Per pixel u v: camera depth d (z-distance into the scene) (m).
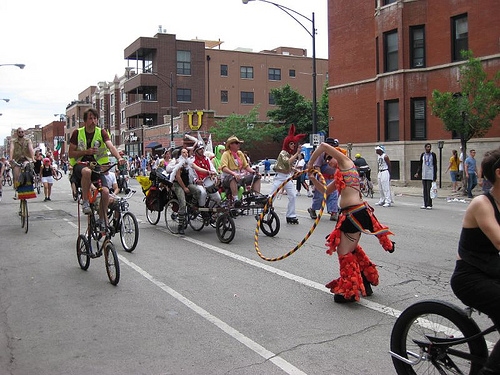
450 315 3.27
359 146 26.72
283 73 58.25
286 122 48.66
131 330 4.90
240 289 6.27
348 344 4.49
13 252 8.73
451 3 22.34
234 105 55.78
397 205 15.86
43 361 4.21
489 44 21.06
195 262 7.77
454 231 10.42
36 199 18.78
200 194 9.77
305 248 8.71
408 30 23.73
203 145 10.30
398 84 24.02
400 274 6.88
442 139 22.92
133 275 7.01
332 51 28.25
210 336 4.72
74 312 5.45
